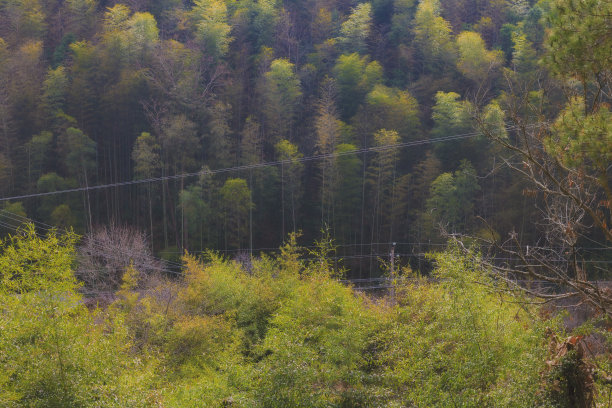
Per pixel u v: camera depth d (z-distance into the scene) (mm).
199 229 38250
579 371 5824
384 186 39156
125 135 45156
